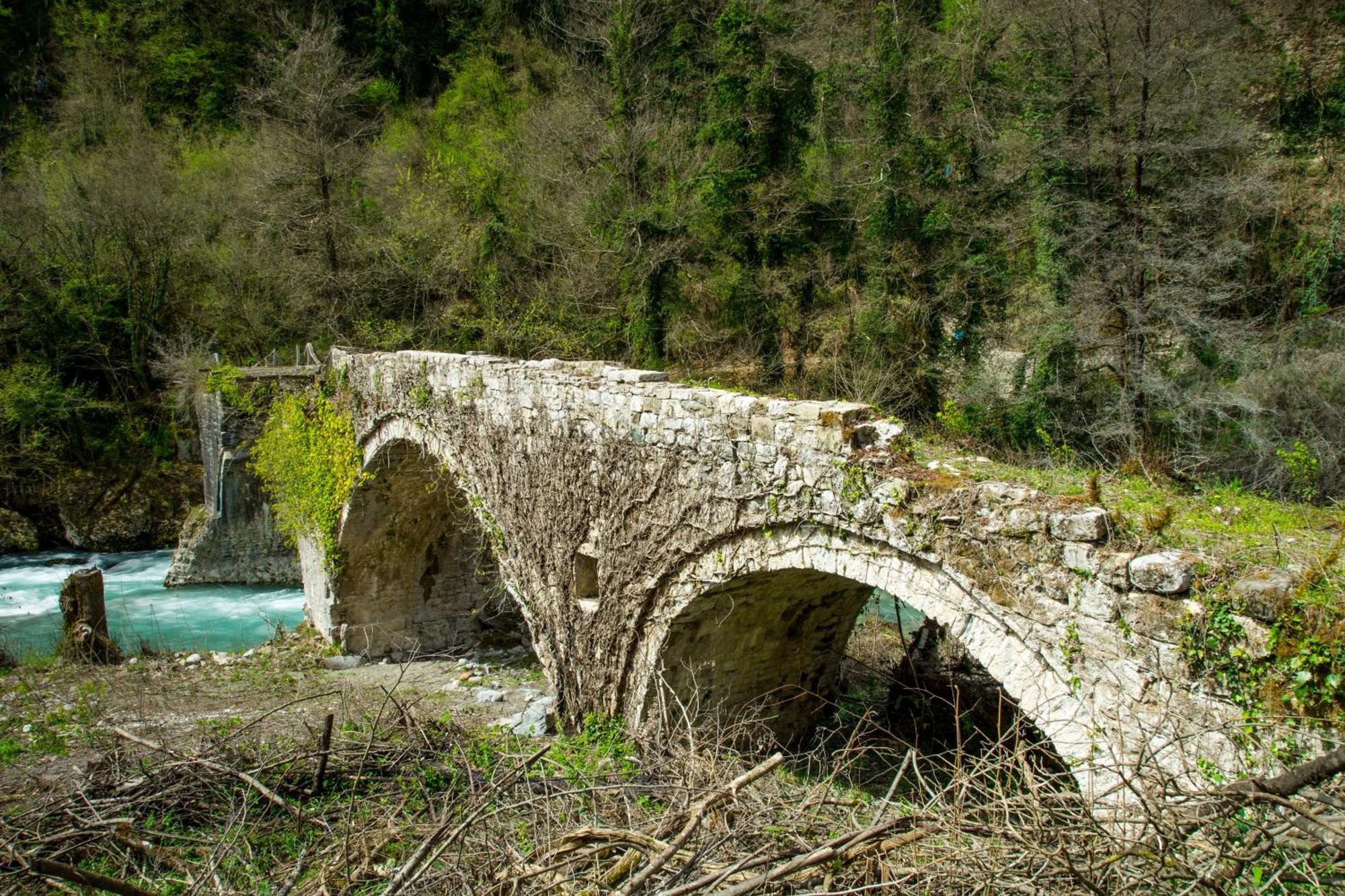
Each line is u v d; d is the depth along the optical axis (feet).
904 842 14.65
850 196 70.33
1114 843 13.12
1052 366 53.98
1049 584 18.51
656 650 30.55
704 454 27.43
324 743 24.89
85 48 98.99
